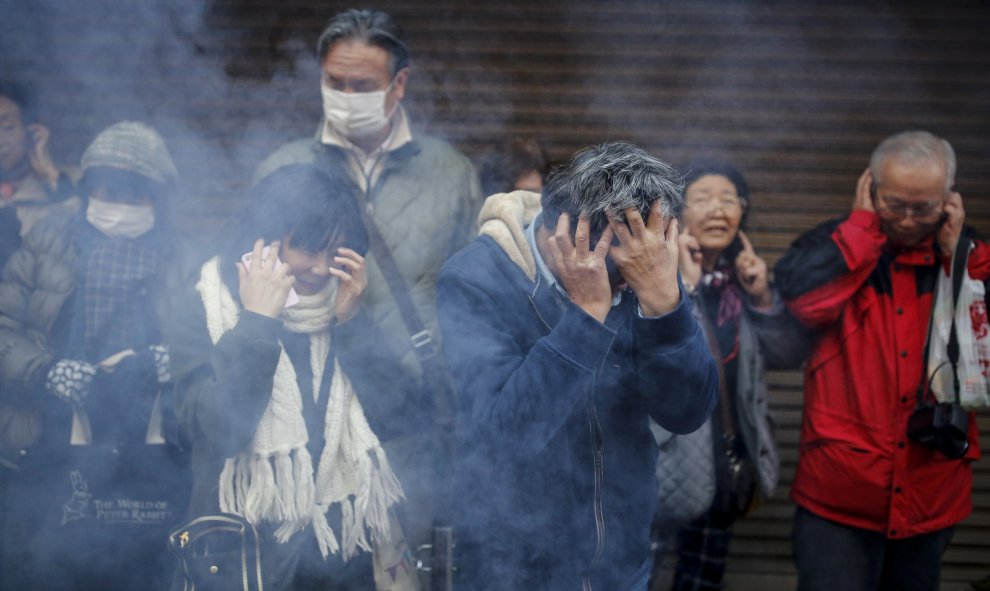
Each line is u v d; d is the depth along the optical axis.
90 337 2.84
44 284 2.86
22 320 2.86
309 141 3.05
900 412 3.05
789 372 4.08
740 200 3.23
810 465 3.18
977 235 3.14
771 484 3.24
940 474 3.07
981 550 4.04
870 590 3.11
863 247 3.06
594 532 2.05
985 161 4.16
